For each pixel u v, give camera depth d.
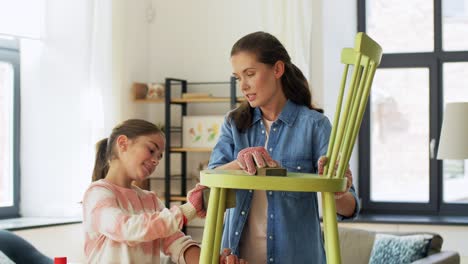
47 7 4.52
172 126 5.52
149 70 5.55
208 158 5.45
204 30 5.51
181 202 5.52
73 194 4.50
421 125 5.66
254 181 1.43
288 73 1.88
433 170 5.60
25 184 4.59
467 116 4.01
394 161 5.70
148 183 5.43
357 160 5.75
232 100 5.09
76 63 4.52
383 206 5.68
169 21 5.57
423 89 5.65
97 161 2.16
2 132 4.57
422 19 5.64
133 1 5.33
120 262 1.90
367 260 3.93
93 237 1.92
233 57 1.82
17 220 4.40
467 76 5.59
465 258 5.04
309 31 5.07
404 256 3.80
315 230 1.86
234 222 1.86
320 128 1.84
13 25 4.36
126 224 1.79
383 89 5.72
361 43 1.39
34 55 4.56
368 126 5.73
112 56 4.73
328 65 5.27
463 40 5.59
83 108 4.52
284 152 1.86
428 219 5.25
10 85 4.58
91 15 4.52
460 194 5.59
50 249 4.29
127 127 2.04
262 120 1.91
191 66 5.53
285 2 5.08
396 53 5.66
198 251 1.99
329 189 1.42
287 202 1.82
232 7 5.44
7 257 3.15
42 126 4.55
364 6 5.70
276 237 1.82
